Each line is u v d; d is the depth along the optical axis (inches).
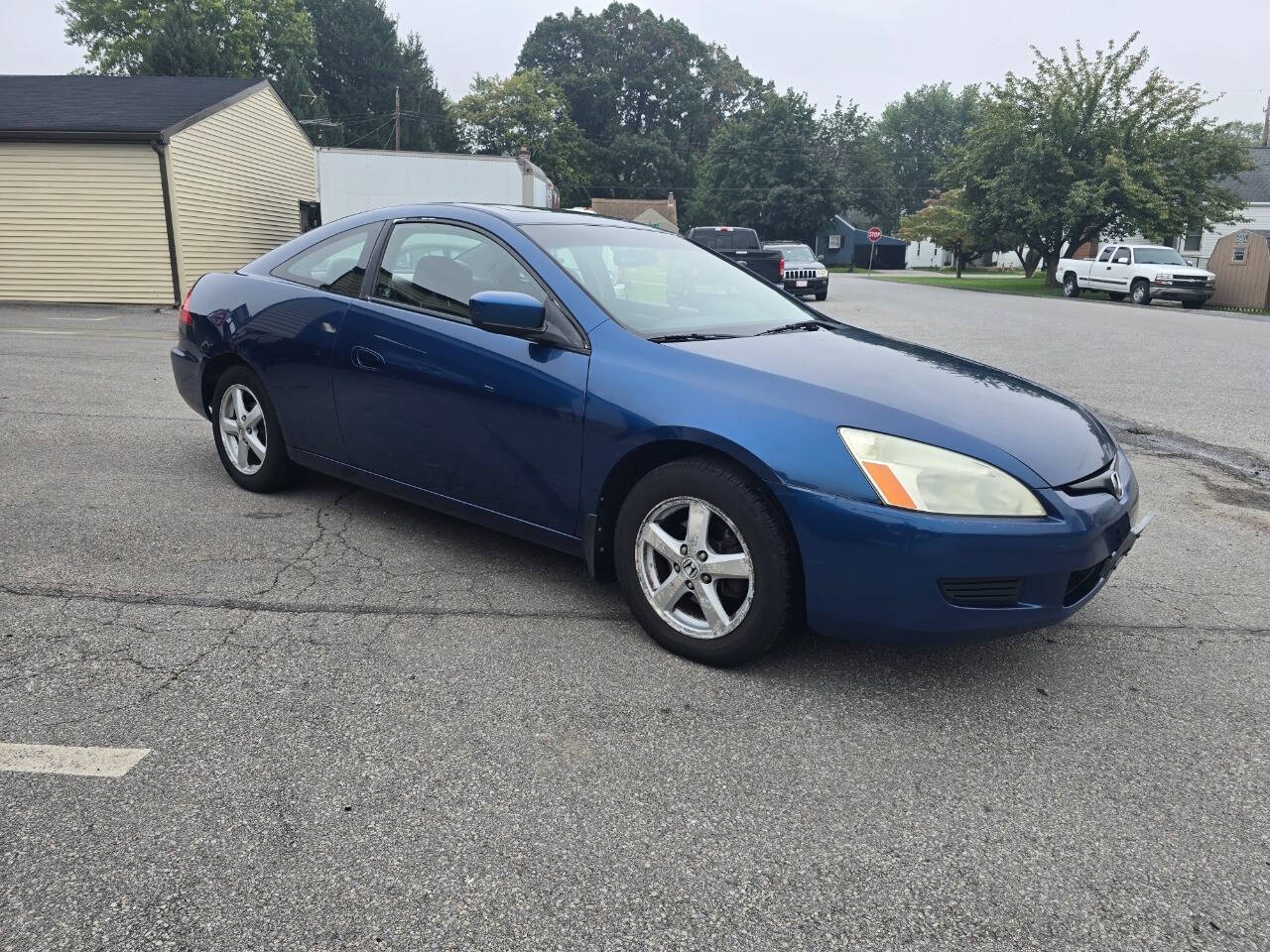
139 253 637.3
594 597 135.5
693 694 108.0
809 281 895.1
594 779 90.2
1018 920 73.3
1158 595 145.5
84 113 651.5
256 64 2164.1
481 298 119.9
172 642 115.9
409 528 162.6
